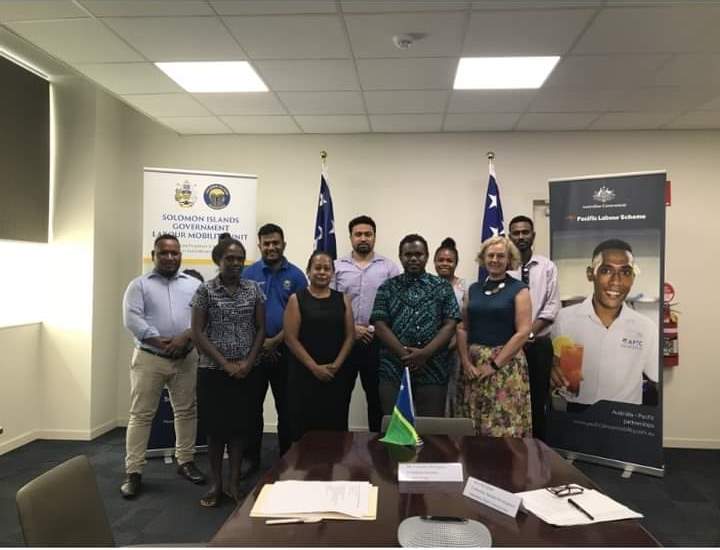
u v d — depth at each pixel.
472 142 4.51
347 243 4.56
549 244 4.04
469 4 2.42
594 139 4.43
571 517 1.29
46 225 4.16
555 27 2.62
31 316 4.23
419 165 4.55
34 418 4.14
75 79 4.20
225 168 4.64
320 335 2.73
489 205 4.21
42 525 1.25
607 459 3.72
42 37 2.83
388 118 4.16
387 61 3.08
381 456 1.78
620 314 3.70
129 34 2.78
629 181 3.70
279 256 3.45
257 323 2.92
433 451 1.84
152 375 3.19
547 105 3.81
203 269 3.97
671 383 4.32
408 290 2.88
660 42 2.78
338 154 4.59
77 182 4.21
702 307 4.31
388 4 2.43
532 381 3.64
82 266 4.19
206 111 4.04
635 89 3.47
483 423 2.66
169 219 3.93
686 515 2.96
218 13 2.54
